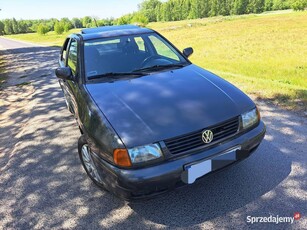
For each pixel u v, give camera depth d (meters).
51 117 5.06
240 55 13.01
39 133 4.39
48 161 3.53
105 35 3.67
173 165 2.13
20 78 9.62
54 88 7.29
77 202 2.71
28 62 13.80
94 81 3.06
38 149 3.87
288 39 18.05
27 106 6.00
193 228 2.25
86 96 2.79
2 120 5.36
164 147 2.13
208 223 2.28
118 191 2.23
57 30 65.31
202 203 2.49
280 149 3.18
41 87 7.61
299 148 3.16
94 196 2.77
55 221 2.50
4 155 3.87
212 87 2.74
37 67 11.68
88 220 2.47
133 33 3.78
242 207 2.40
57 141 4.05
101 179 2.40
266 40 18.19
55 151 3.76
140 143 2.10
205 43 18.39
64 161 3.49
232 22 41.28
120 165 2.13
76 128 4.45
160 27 45.09
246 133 2.49
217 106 2.44
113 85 2.90
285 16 48.66
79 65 3.26
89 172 2.93
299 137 3.39
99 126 2.33
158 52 3.66
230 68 9.37
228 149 2.33
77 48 3.49
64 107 5.56
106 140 2.22
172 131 2.16
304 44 15.52
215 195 2.57
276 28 26.44
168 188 2.22
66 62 4.14
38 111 5.52
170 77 3.00
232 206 2.42
